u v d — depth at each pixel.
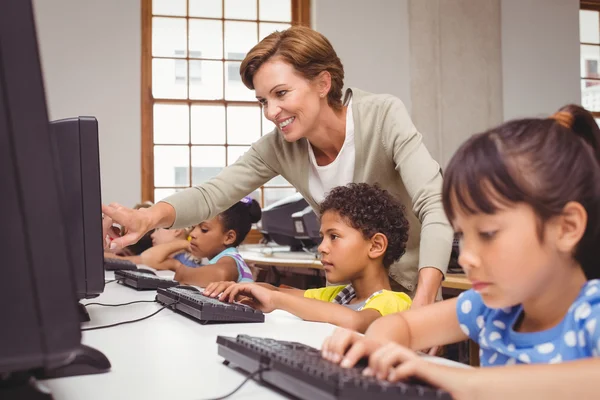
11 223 0.56
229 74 5.11
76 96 4.74
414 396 0.58
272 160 1.72
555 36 5.48
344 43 5.11
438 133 5.21
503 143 0.66
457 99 5.25
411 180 1.44
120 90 4.82
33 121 0.57
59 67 4.71
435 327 0.91
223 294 1.33
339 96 1.54
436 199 1.37
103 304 1.46
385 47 5.16
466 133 5.25
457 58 5.26
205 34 5.07
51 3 4.71
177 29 5.02
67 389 0.72
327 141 1.58
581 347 0.69
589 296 0.69
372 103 1.56
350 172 1.58
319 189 1.67
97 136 1.12
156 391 0.71
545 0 5.47
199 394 0.70
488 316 0.85
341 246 1.43
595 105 5.84
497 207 0.64
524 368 0.61
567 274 0.70
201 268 2.07
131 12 4.86
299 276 3.38
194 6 5.05
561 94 5.48
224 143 5.11
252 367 0.76
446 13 5.25
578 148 0.67
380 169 1.57
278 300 1.29
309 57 1.44
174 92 5.01
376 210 1.45
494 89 5.33
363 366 0.70
